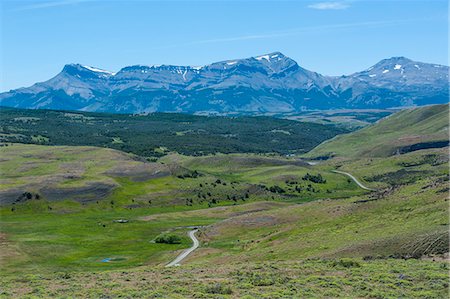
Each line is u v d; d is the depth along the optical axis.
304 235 94.62
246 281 51.94
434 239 63.94
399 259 60.91
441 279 47.84
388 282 48.28
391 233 74.62
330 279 50.59
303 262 64.62
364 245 70.06
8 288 55.72
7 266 99.88
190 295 45.56
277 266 61.56
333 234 87.75
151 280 56.34
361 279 50.09
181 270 65.31
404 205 95.12
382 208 97.44
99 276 63.53
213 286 48.34
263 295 43.94
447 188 96.69
